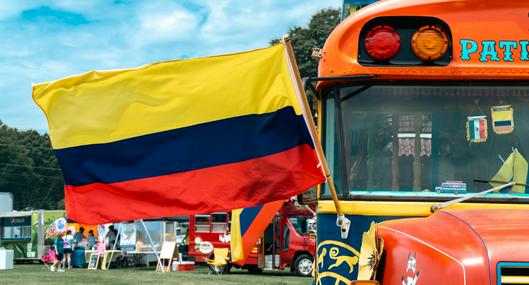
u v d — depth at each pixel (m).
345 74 4.79
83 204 5.06
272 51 4.85
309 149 4.78
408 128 4.80
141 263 29.73
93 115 5.05
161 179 4.98
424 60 4.75
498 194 4.63
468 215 3.86
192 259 29.91
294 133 4.81
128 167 5.02
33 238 33.41
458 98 4.80
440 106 4.80
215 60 4.93
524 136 4.71
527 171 4.66
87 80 5.06
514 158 4.70
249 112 4.87
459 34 4.77
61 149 5.07
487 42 4.75
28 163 100.12
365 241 4.18
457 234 3.54
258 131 4.86
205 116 4.94
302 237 25.09
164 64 4.97
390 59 4.77
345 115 4.86
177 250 26.42
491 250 3.26
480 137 4.75
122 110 5.03
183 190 4.93
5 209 37.16
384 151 4.80
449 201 4.63
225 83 4.90
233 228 14.54
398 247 3.79
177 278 20.83
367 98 4.85
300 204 5.49
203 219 27.62
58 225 31.59
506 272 3.20
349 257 4.71
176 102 4.96
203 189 4.93
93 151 5.04
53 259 26.22
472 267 3.24
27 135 103.25
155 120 4.98
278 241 25.36
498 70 4.73
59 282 18.56
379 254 3.95
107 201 5.05
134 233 26.98
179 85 4.96
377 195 4.73
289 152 4.82
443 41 4.73
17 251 33.66
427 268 3.46
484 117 4.77
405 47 4.78
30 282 18.48
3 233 34.06
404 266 3.68
